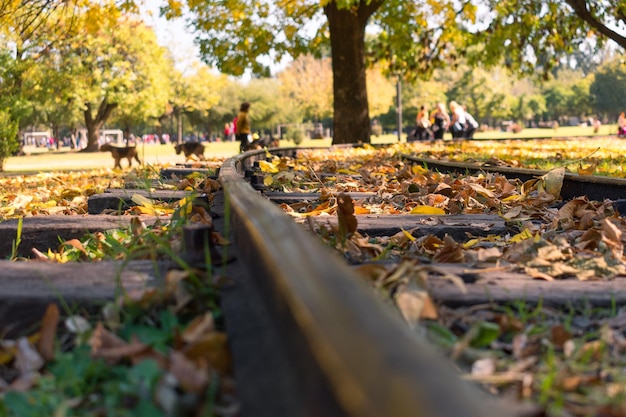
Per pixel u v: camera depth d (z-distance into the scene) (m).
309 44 26.53
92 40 52.84
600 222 4.36
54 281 2.44
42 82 47.75
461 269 2.95
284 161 12.51
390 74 31.42
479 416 0.91
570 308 2.41
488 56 30.16
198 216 4.05
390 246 3.73
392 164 12.76
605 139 32.12
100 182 11.98
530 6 29.30
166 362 1.81
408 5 25.91
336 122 24.27
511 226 4.68
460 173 9.58
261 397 1.42
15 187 12.15
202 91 86.38
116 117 75.56
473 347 1.97
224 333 1.94
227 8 23.48
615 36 26.48
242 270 2.44
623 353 1.99
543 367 1.81
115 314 2.16
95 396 1.72
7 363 2.04
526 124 146.38
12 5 15.60
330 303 1.27
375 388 1.00
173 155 40.56
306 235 1.83
